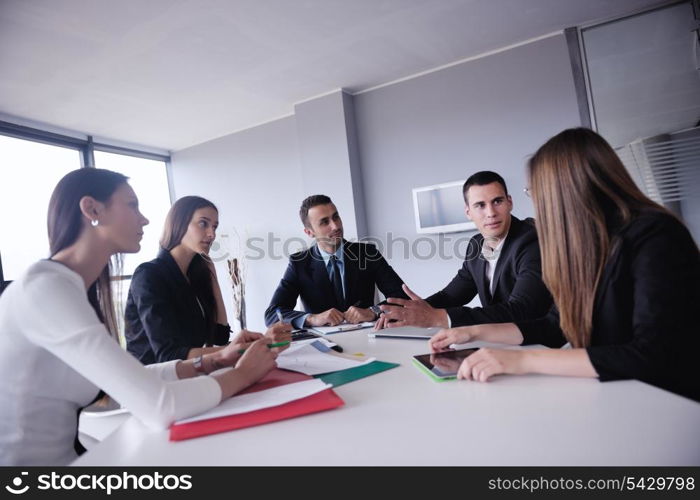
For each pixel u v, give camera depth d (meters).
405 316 1.30
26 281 0.77
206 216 1.66
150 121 4.29
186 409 0.72
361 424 0.65
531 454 0.50
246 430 0.67
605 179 0.87
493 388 0.75
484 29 3.16
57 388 0.83
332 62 3.44
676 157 3.02
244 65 3.32
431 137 3.83
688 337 0.72
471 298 2.00
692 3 2.92
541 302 1.35
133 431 0.74
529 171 0.99
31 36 2.61
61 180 0.94
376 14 2.80
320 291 2.27
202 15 2.59
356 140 4.16
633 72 3.10
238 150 4.93
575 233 0.88
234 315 4.93
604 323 0.86
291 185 4.62
